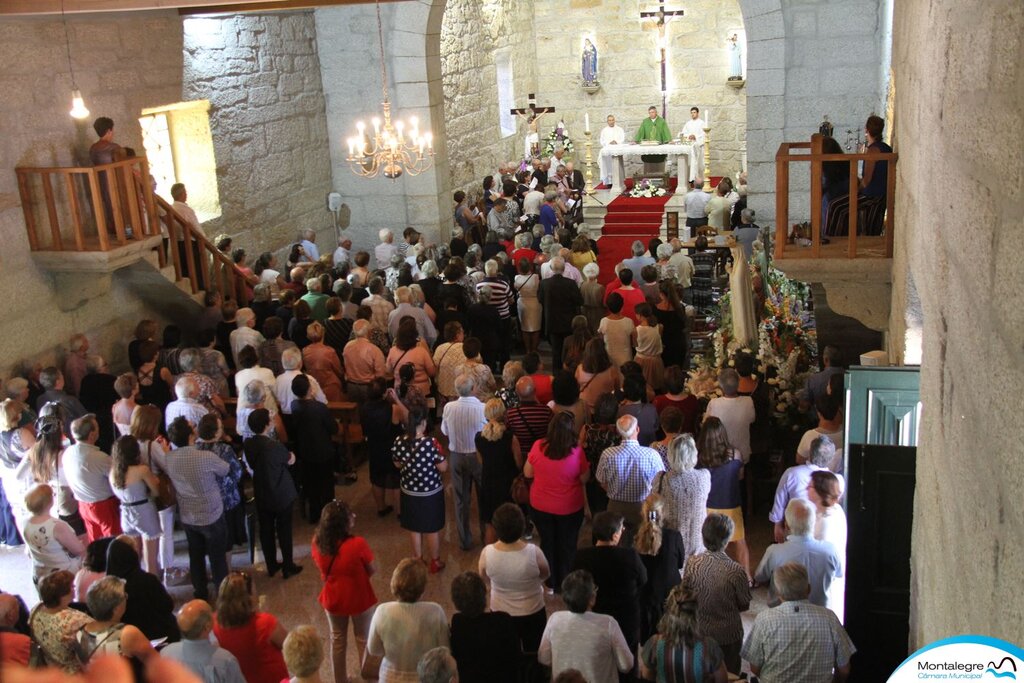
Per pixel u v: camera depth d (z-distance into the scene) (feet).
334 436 27.04
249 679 14.35
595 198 57.47
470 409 22.48
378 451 24.34
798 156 21.45
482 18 56.95
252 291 33.09
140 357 25.72
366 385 26.55
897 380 16.46
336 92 44.73
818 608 13.12
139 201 29.68
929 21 12.40
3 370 26.43
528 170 56.03
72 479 20.84
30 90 27.58
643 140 58.59
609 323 27.73
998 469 6.11
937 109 10.74
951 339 8.73
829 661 13.01
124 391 23.08
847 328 29.12
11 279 26.58
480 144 57.67
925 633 10.58
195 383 22.95
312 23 43.75
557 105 66.69
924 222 12.57
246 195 39.22
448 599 21.34
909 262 16.48
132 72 32.17
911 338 17.47
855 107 38.78
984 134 6.91
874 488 13.66
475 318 30.27
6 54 26.66
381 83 44.09
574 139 66.90
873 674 14.14
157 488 20.56
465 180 55.52
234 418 25.85
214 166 36.94
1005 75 6.04
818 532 16.48
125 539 16.11
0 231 26.25
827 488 16.30
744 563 19.53
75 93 25.30
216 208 37.27
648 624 17.54
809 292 30.78
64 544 19.25
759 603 20.21
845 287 22.33
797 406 23.88
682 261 34.96
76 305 28.55
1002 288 6.07
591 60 64.28
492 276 31.71
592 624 13.74
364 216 46.26
